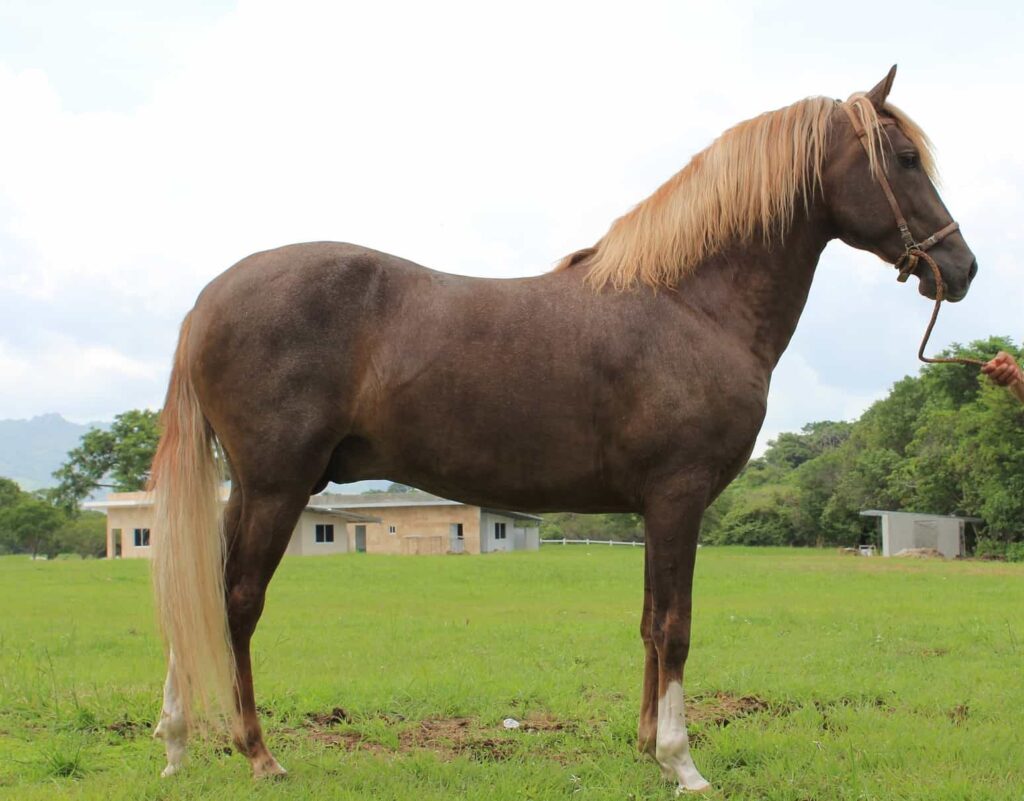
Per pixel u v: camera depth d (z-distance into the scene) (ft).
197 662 12.64
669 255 13.74
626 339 13.21
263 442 13.00
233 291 13.25
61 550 177.68
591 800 12.56
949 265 14.07
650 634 14.56
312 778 13.19
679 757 12.92
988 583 56.59
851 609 39.29
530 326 13.26
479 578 61.82
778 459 267.18
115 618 36.37
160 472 13.29
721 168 14.10
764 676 21.40
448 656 25.72
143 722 16.39
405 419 13.23
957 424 132.46
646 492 13.30
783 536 182.91
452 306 13.34
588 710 17.87
